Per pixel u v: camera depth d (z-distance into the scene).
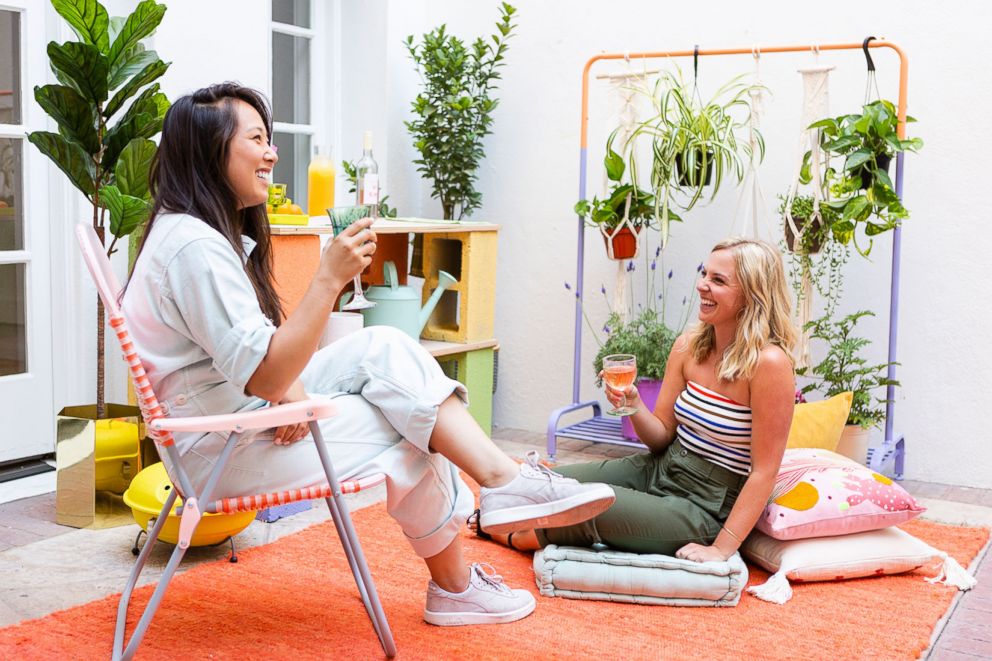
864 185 3.22
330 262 1.74
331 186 3.49
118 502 2.79
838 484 2.51
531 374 4.33
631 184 3.62
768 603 2.29
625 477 2.63
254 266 2.00
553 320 4.26
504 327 4.38
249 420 1.73
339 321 3.07
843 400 3.14
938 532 2.86
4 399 3.22
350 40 4.32
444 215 4.27
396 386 1.92
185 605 2.16
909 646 2.04
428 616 2.10
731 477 2.44
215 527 2.41
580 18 4.10
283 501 1.83
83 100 2.68
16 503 2.97
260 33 3.75
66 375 3.34
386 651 1.92
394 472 1.91
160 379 1.84
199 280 1.74
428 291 4.04
